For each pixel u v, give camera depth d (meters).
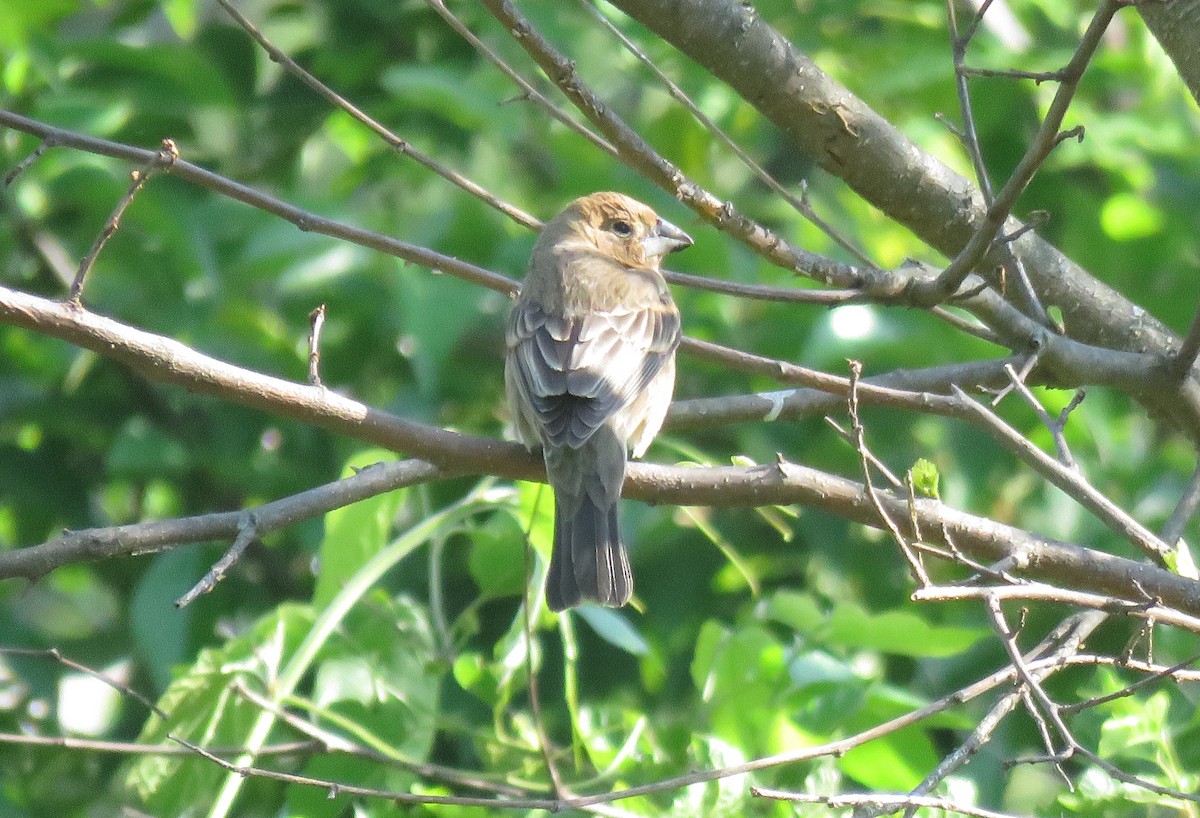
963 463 10.82
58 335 6.36
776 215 12.48
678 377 11.49
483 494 8.55
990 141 12.17
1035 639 10.71
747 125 12.82
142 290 11.18
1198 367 8.87
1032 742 10.52
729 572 11.38
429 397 11.27
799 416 8.90
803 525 11.07
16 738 7.08
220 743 8.02
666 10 8.30
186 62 11.39
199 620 10.65
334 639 8.36
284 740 9.59
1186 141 12.06
